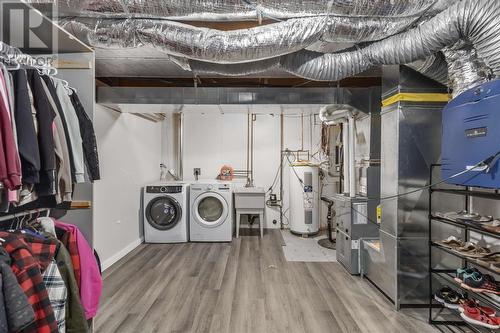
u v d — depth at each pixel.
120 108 3.40
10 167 1.09
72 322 1.31
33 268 1.10
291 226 4.85
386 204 2.58
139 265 3.37
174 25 1.96
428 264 2.39
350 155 3.38
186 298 2.55
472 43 1.67
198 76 3.43
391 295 2.49
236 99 3.16
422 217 2.42
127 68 3.03
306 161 5.01
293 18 1.88
